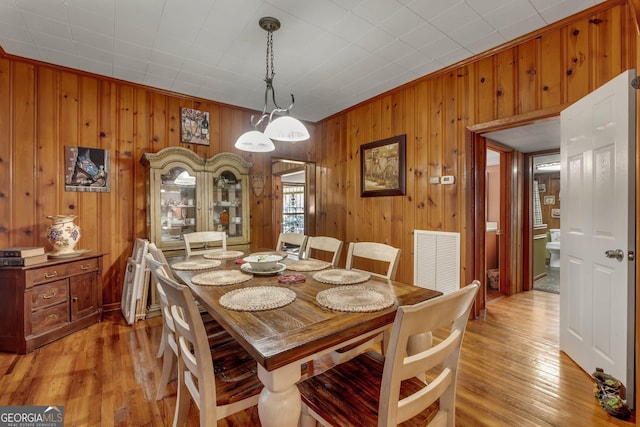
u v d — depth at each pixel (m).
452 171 2.87
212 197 3.28
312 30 2.29
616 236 1.69
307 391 1.11
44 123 2.72
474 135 2.76
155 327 2.65
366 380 1.17
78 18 2.13
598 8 2.00
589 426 1.47
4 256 2.19
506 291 3.68
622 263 1.64
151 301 2.91
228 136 3.79
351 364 1.28
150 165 2.91
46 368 1.98
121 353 2.18
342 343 1.07
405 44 2.49
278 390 0.95
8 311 2.20
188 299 0.96
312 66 2.86
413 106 3.21
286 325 1.04
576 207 2.04
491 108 2.59
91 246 2.94
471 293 0.93
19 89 2.62
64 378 1.86
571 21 2.13
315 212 4.60
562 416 1.55
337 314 1.14
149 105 3.26
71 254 2.58
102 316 2.86
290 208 8.01
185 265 2.01
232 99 3.63
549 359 2.11
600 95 1.81
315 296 1.35
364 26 2.24
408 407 0.84
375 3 1.99
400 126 3.35
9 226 2.58
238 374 1.22
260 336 0.95
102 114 3.00
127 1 1.96
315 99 3.69
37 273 2.27
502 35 2.37
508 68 2.49
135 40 2.41
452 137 2.87
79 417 1.52
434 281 3.01
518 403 1.65
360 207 3.86
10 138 2.58
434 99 3.02
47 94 2.74
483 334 2.52
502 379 1.88
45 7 2.01
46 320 2.33
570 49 2.15
